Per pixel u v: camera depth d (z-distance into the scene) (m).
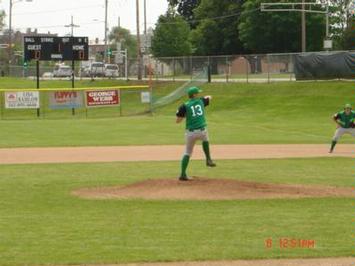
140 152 33.06
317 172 24.86
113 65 106.06
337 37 109.44
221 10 122.69
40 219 16.16
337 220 15.88
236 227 15.12
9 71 128.12
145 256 12.52
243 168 26.20
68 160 29.62
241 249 13.03
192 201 18.45
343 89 64.31
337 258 12.42
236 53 121.44
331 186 21.11
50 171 25.59
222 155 31.42
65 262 12.14
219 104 69.38
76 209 17.47
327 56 67.69
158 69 91.38
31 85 92.69
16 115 68.62
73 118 62.59
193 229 14.95
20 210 17.36
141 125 52.12
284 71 74.88
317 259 12.35
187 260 12.26
